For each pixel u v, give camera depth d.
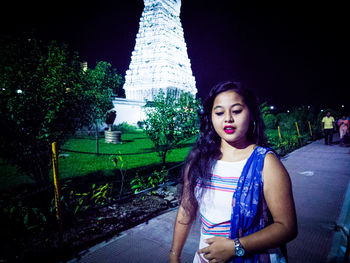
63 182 5.20
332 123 11.70
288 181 0.88
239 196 0.94
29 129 3.23
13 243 2.57
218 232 0.99
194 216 1.17
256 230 0.93
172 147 6.29
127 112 25.56
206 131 1.18
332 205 4.02
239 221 0.93
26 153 3.28
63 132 3.66
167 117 5.84
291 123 16.48
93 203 4.05
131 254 2.67
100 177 5.87
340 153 9.27
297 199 4.36
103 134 18.89
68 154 9.23
